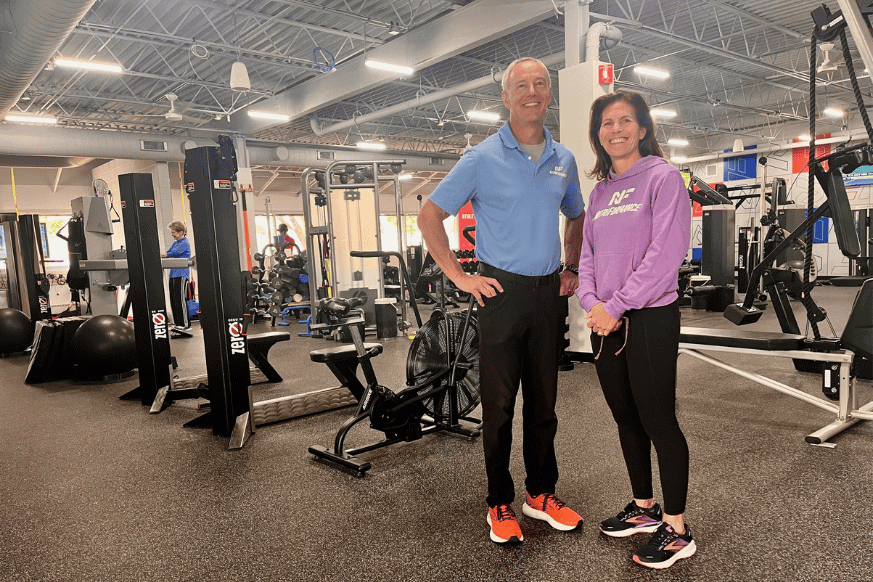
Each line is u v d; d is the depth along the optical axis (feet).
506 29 21.06
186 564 6.07
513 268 5.85
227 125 37.68
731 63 33.76
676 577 5.43
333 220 22.29
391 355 17.48
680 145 50.11
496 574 5.62
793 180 44.96
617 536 6.20
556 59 26.48
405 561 5.93
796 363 13.71
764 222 21.45
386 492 7.67
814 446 8.70
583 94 15.02
